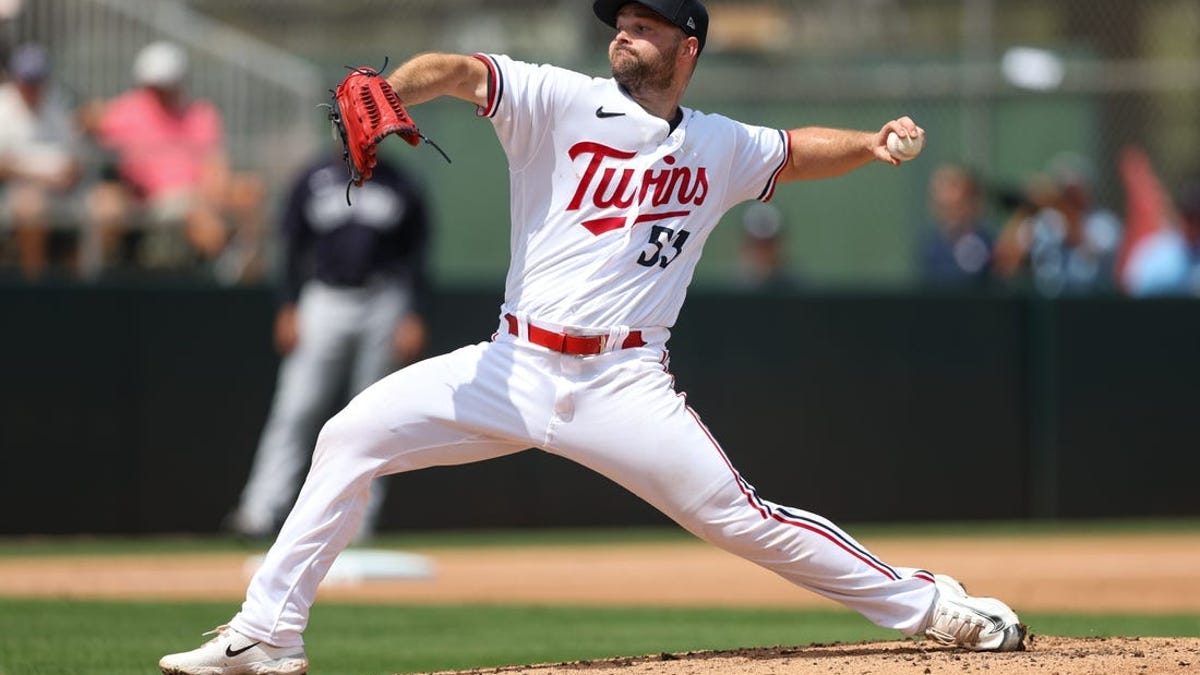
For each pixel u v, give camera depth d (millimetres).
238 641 17469
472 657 22750
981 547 41000
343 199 37656
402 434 17594
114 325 41000
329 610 28969
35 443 40312
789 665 17375
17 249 44219
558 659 22422
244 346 42062
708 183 17797
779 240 51156
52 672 21031
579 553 39844
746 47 57844
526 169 17516
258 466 42062
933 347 47156
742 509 17750
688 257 17938
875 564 18281
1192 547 41219
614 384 17406
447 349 43125
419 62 16922
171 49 49375
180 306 41562
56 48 48562
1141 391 48781
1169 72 57062
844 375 46312
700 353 44750
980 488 47406
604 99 17359
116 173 45750
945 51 56125
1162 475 48938
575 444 17500
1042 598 31438
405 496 43250
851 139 18297
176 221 45906
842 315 46344
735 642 24375
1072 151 55531
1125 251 54000
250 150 48344
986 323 47594
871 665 17219
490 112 17203
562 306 17328
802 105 54062
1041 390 47938
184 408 41562
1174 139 65875
